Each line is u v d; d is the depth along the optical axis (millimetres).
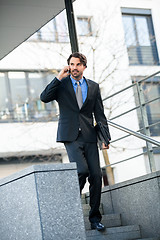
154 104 16188
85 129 4707
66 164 3652
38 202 3422
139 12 14750
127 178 16016
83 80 4777
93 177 4781
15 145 16047
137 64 15133
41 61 13570
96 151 4789
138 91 6305
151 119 16078
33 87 16297
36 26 6996
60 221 3486
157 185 5207
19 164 16609
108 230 5055
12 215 3744
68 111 4695
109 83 14359
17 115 16250
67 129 4648
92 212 4988
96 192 4863
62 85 4727
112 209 6059
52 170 3564
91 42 13656
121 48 14125
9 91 16203
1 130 16109
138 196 5543
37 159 16719
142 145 12789
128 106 14617
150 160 5844
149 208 5340
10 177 3791
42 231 3373
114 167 15922
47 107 16375
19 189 3660
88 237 4891
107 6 13977
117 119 14305
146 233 5375
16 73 16062
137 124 14703
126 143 12742
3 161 16422
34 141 15031
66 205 3557
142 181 5480
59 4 6445
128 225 5699
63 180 3600
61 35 12508
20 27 6930
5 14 6488
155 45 15211
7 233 3809
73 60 4566
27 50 14000
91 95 4727
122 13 14672
